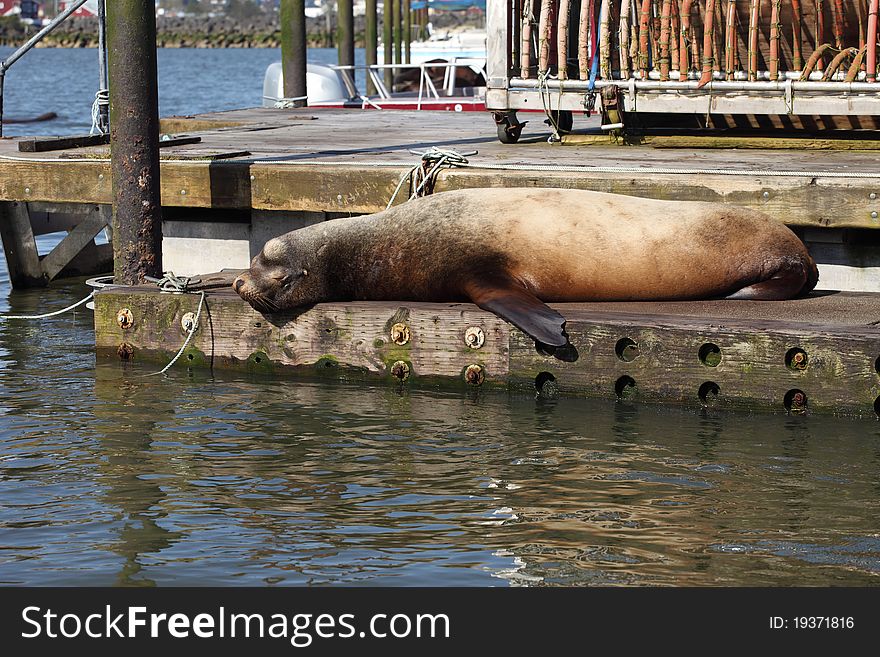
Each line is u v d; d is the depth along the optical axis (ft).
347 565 18.86
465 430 25.12
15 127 115.34
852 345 24.63
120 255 32.09
